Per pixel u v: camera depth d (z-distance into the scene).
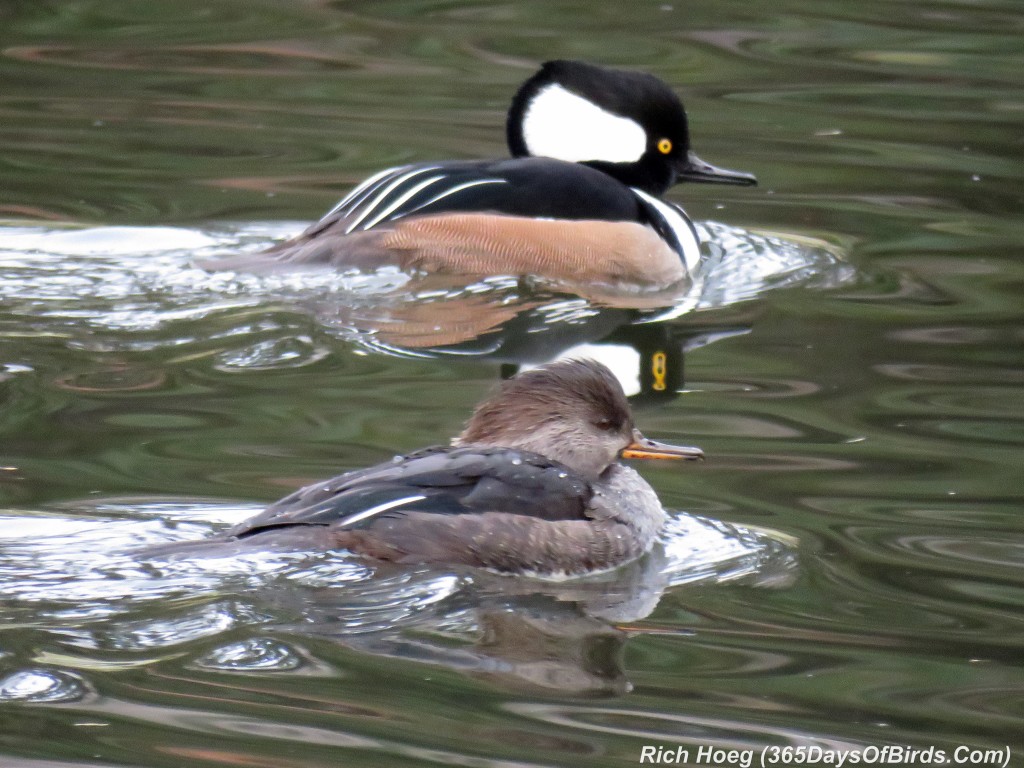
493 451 10.02
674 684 7.88
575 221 15.41
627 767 6.98
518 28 23.42
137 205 16.77
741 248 16.36
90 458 10.62
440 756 7.04
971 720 7.54
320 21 23.83
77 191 17.19
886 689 7.83
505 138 19.22
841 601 8.95
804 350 13.36
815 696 7.76
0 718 7.24
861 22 23.77
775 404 12.12
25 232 15.70
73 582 8.68
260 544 9.01
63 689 7.53
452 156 18.58
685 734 7.32
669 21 23.77
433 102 20.58
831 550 9.62
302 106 20.47
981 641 8.41
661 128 16.89
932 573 9.30
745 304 14.74
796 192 18.00
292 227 16.22
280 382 12.29
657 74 21.55
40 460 10.55
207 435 11.11
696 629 8.65
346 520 9.27
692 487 10.67
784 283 15.34
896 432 11.52
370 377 12.47
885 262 15.80
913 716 7.56
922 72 21.89
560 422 10.52
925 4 24.47
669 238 15.93
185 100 20.64
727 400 12.22
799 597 9.02
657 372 12.86
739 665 8.12
